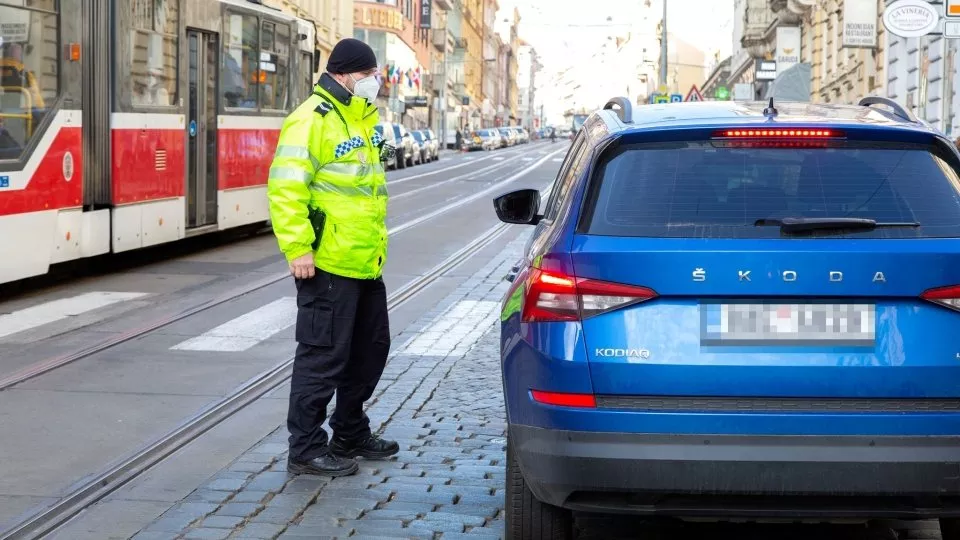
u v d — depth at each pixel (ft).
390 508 18.40
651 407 13.71
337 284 19.95
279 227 19.52
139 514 18.11
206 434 23.27
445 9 348.59
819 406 13.60
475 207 89.04
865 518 13.88
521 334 14.51
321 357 20.10
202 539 16.83
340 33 210.79
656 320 13.75
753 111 15.93
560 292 14.07
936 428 13.48
